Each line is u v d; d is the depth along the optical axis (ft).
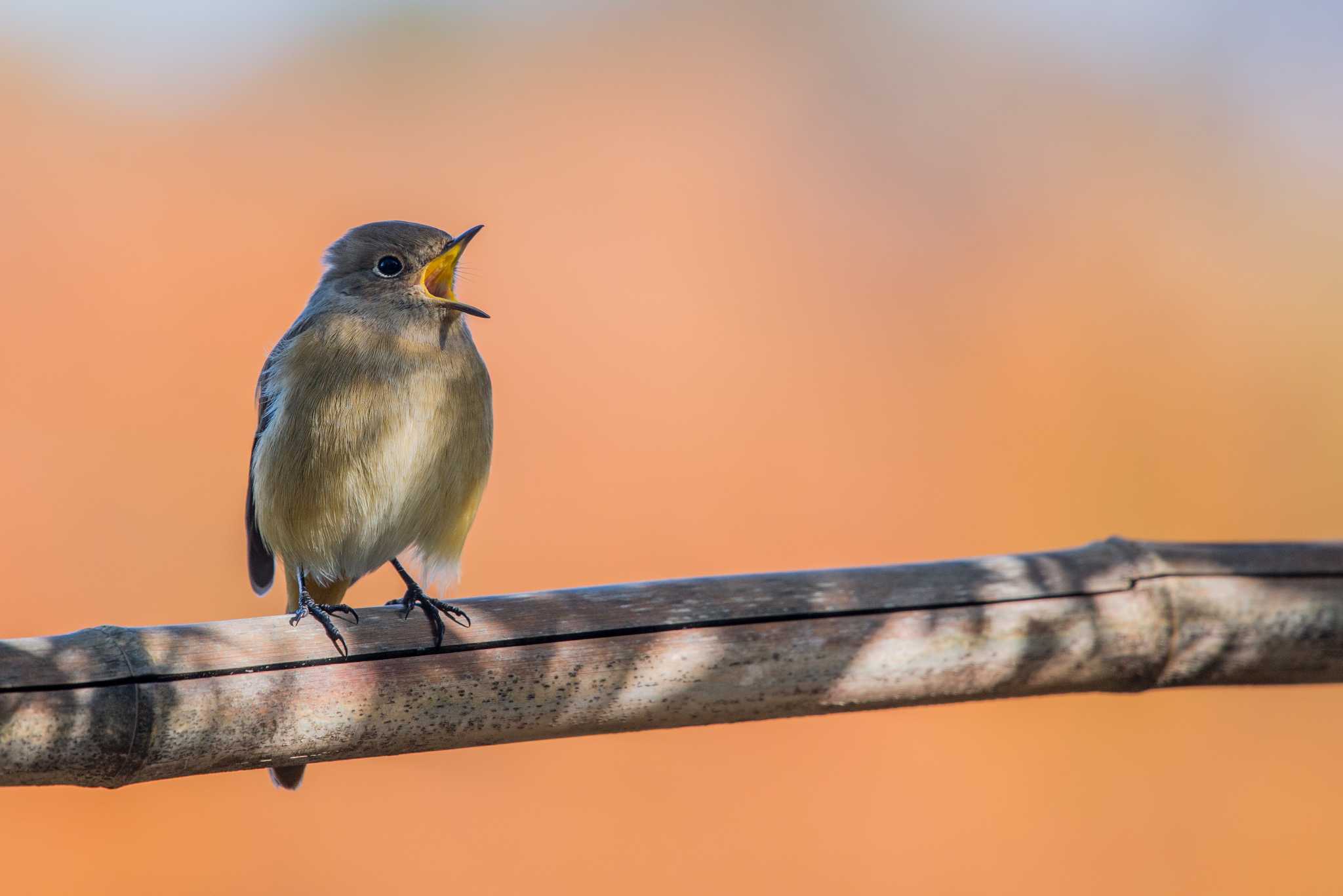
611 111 61.36
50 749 14.01
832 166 60.29
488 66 62.18
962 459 49.98
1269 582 17.94
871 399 51.34
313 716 15.08
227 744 14.79
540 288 54.13
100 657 14.26
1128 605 17.58
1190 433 50.52
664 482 47.65
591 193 58.08
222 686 14.73
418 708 15.52
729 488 47.62
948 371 52.60
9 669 13.91
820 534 46.70
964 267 56.54
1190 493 48.78
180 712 14.52
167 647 14.60
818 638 16.70
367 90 60.64
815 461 49.26
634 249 56.18
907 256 56.75
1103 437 50.65
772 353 52.75
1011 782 37.88
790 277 55.72
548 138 59.98
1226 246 56.54
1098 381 52.29
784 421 50.19
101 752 14.16
